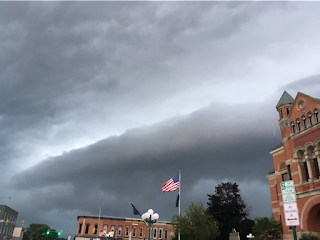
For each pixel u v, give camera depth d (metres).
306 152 33.59
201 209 53.97
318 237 28.02
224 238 56.94
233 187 61.12
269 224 39.88
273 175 45.03
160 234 89.50
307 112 34.47
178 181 45.56
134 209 42.91
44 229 149.25
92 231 85.62
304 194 32.88
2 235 79.69
